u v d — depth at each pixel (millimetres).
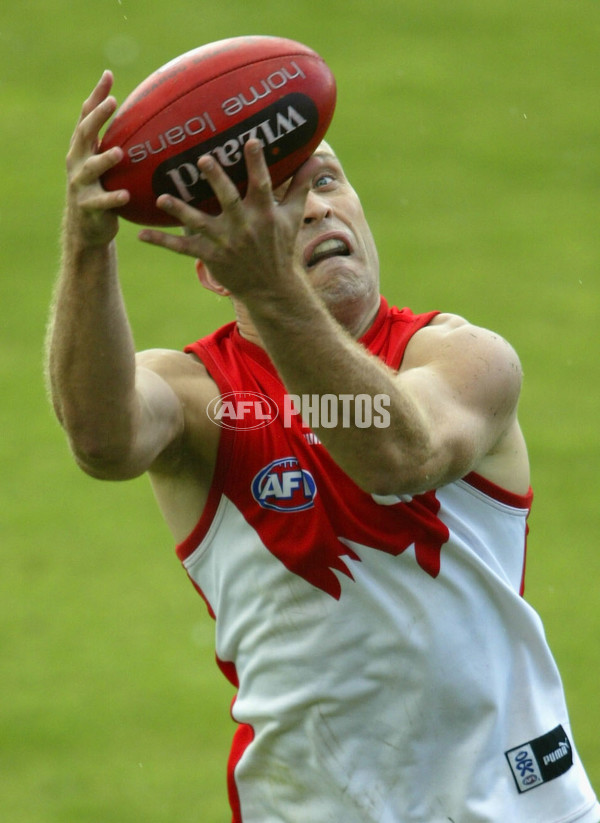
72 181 8820
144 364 10953
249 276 8477
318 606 10484
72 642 27703
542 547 31406
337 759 10750
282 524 10453
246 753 11336
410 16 71500
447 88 64250
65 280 9273
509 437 11008
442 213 53844
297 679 10711
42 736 24281
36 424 39688
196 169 9086
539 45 68625
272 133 9227
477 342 10383
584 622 27656
